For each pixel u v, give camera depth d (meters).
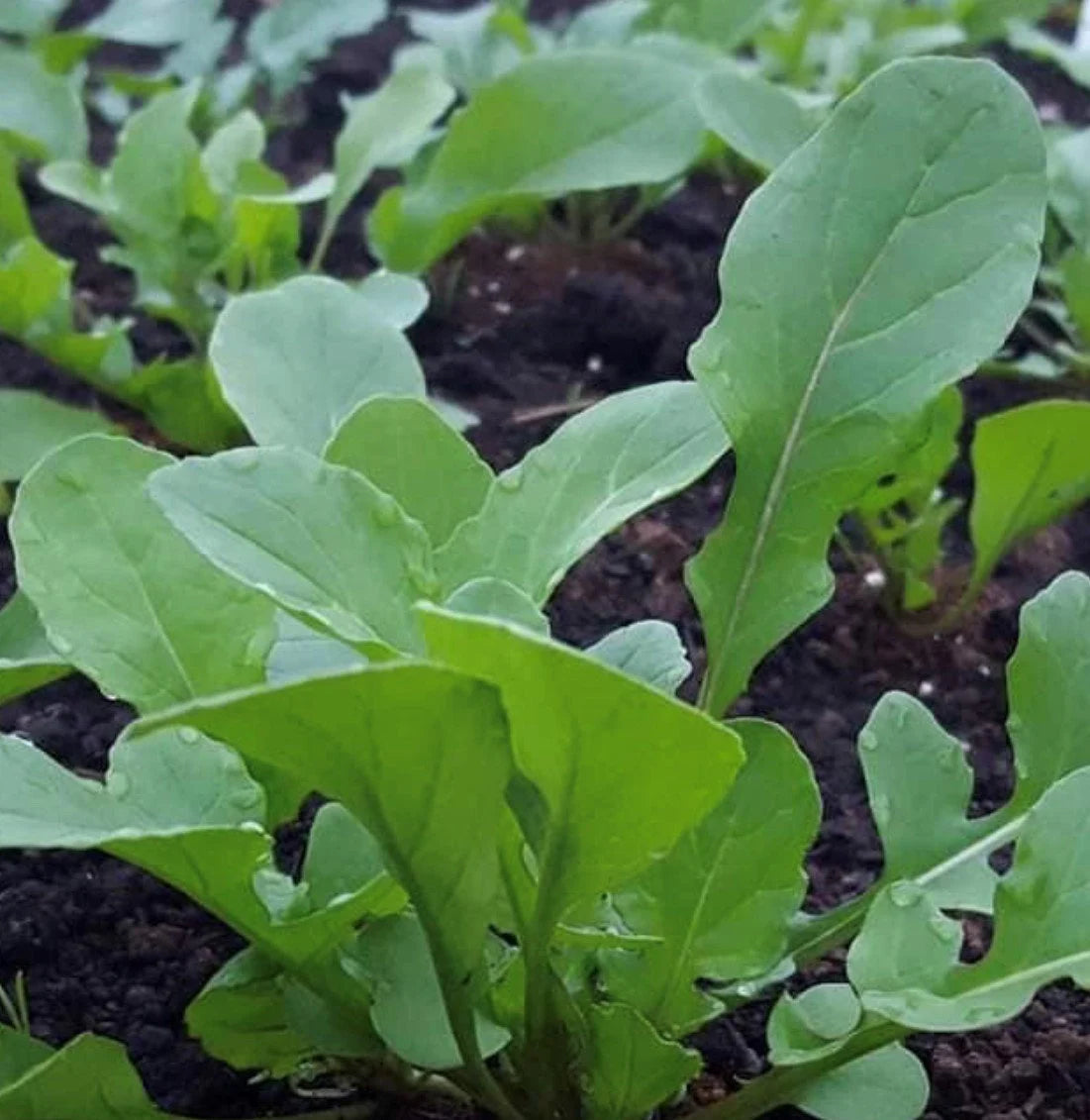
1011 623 0.81
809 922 0.62
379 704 0.51
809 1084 0.59
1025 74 1.30
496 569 0.59
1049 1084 0.65
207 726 0.52
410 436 0.61
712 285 0.99
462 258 1.02
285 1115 0.62
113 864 0.70
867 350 0.61
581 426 0.60
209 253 0.87
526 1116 0.60
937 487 0.83
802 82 1.10
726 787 0.53
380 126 0.88
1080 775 0.57
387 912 0.59
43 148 0.93
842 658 0.80
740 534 0.62
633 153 0.85
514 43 1.08
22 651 0.65
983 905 0.60
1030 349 0.95
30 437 0.80
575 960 0.60
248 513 0.55
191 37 1.08
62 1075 0.56
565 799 0.54
